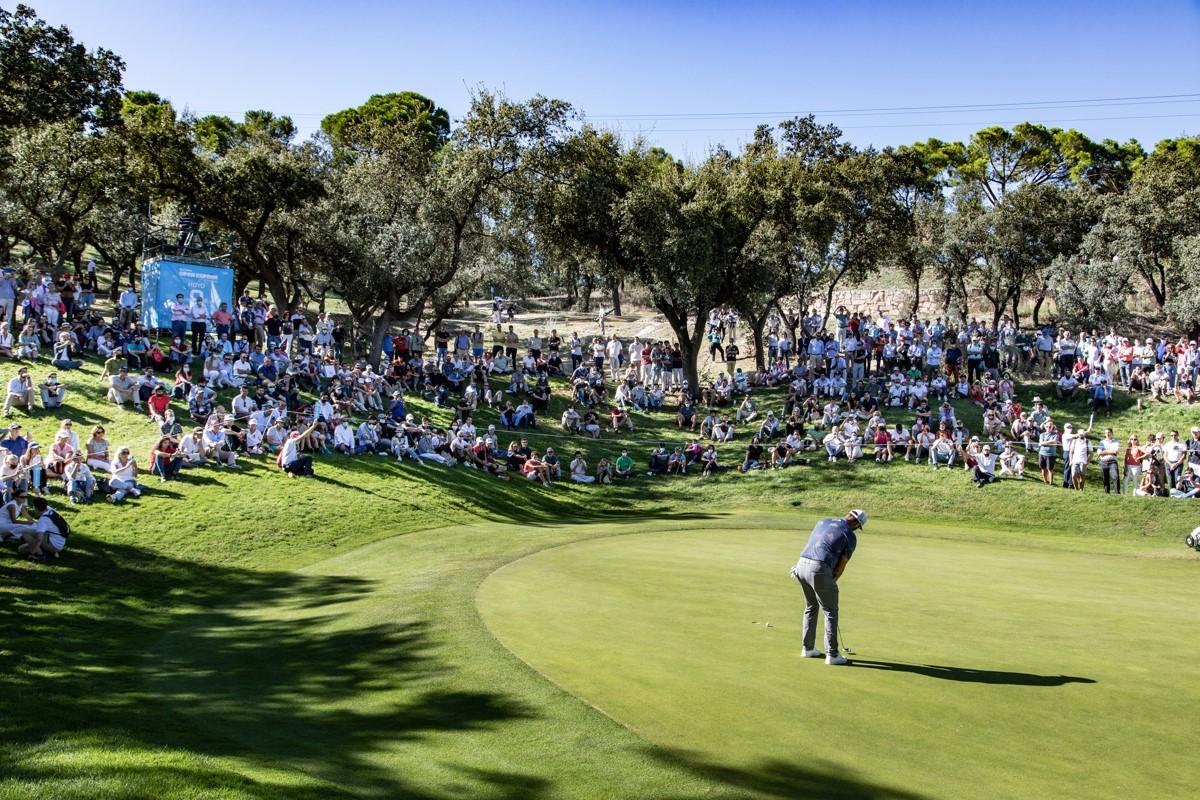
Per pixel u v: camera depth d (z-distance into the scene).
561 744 7.78
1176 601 14.68
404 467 28.77
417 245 42.34
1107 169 75.50
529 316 69.44
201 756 7.40
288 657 11.60
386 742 8.05
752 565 17.44
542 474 32.28
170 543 19.30
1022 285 60.00
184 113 43.94
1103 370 38.69
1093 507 29.64
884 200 50.97
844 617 12.55
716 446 37.97
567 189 44.25
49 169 40.25
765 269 45.66
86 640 13.02
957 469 33.56
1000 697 8.95
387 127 48.12
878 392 41.75
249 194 42.62
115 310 46.59
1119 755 7.52
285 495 23.66
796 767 7.24
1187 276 46.91
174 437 24.31
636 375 45.91
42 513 18.00
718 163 46.41
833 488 32.59
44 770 6.97
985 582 16.22
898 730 8.02
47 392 26.80
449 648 10.88
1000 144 78.38
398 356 41.09
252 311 37.28
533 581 15.25
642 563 17.50
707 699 8.79
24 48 40.31
